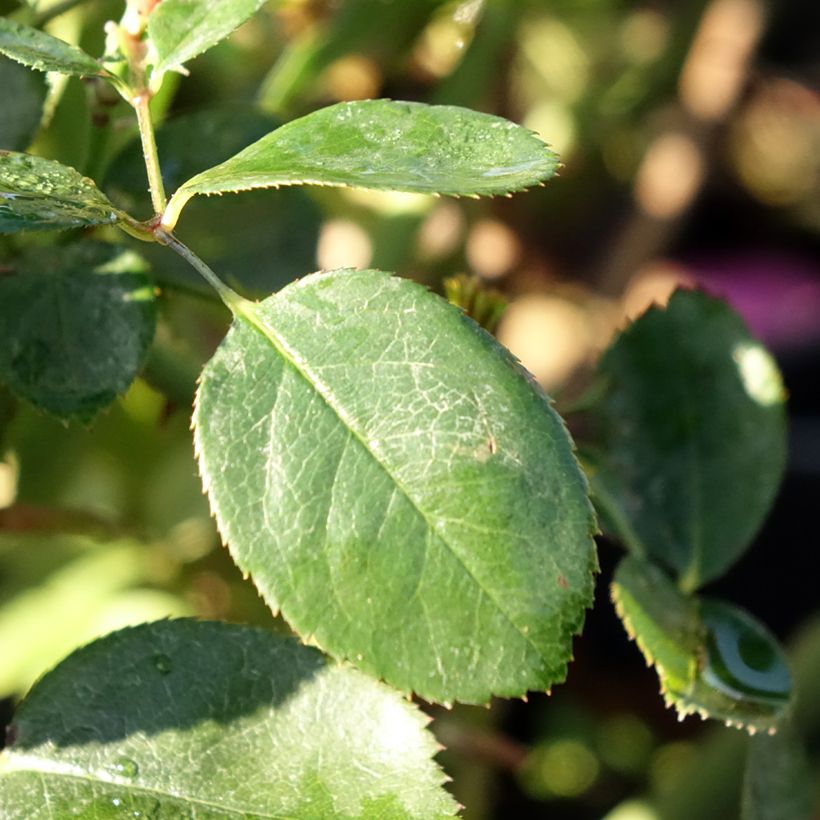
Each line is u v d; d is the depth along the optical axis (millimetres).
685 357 363
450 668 296
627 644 572
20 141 339
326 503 297
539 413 299
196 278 355
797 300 776
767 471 359
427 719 308
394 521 297
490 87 512
